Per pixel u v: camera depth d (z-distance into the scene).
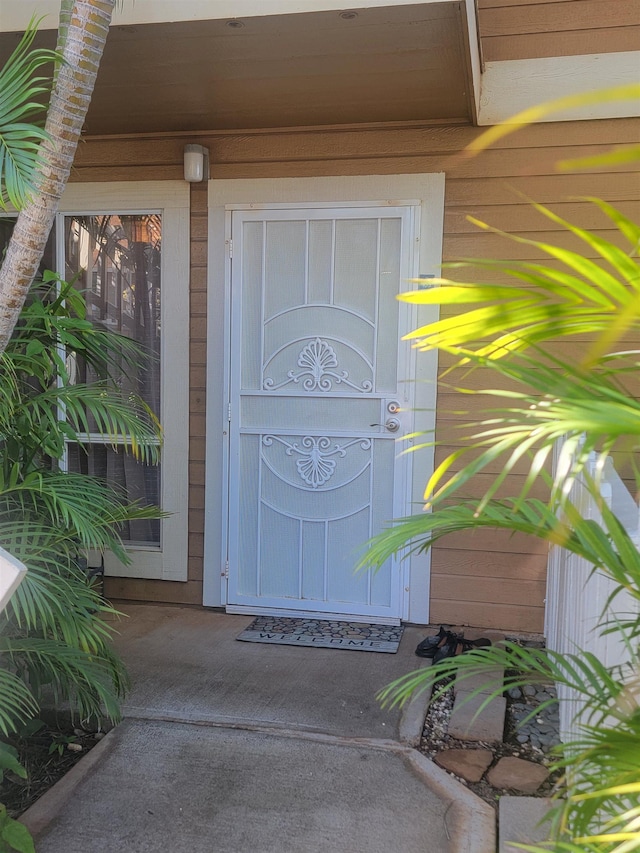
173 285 3.88
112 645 3.47
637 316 0.83
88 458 4.08
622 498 2.19
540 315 1.01
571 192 3.43
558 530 1.17
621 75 3.29
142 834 2.11
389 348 3.69
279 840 2.09
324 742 2.61
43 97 3.21
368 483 3.76
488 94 3.43
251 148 3.75
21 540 2.20
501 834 2.07
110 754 2.52
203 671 3.19
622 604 1.84
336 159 3.67
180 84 3.15
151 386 4.04
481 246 3.54
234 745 2.59
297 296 3.77
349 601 3.82
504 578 3.63
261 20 2.57
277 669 3.22
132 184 3.89
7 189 1.79
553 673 1.50
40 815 2.19
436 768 2.45
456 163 3.53
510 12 3.35
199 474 3.95
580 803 1.33
